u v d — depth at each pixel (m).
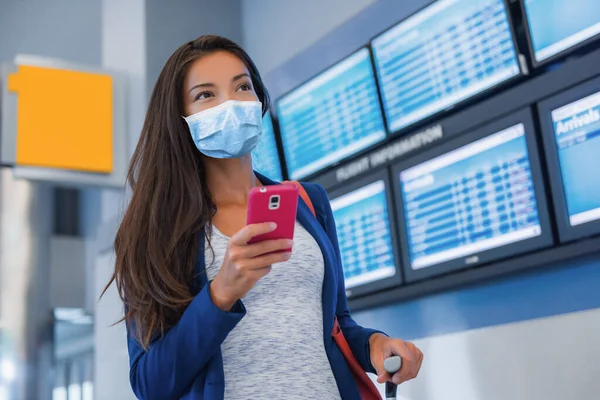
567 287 2.70
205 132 1.43
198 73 1.47
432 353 2.60
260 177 1.61
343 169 3.53
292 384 1.31
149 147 1.49
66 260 6.73
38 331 4.75
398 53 3.26
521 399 2.32
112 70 4.54
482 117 2.92
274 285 1.37
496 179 2.85
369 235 3.38
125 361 4.20
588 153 2.56
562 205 2.62
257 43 4.59
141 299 1.36
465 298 3.09
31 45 6.61
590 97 2.56
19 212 4.77
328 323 1.42
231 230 1.45
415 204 3.17
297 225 1.48
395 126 3.27
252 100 1.48
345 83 3.53
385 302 3.30
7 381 4.69
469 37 2.96
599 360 2.14
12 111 4.28
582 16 2.58
